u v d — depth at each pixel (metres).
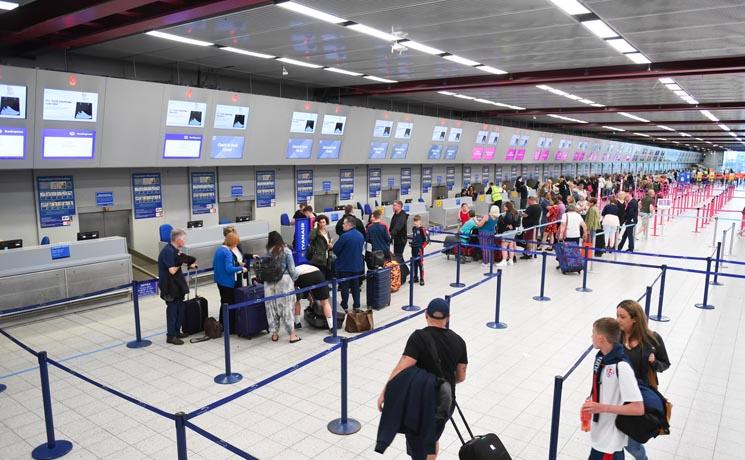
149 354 6.19
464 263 11.80
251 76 12.68
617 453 3.14
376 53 9.44
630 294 8.98
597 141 33.66
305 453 4.05
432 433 3.22
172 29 7.53
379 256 8.25
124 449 4.14
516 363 5.89
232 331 6.88
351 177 16.20
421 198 19.47
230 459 3.98
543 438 4.29
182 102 9.85
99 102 8.61
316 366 5.80
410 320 7.51
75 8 6.05
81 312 8.00
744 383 5.35
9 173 8.85
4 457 4.05
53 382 5.42
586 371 5.67
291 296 6.52
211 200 12.12
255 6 6.01
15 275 7.33
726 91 13.95
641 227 16.86
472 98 16.98
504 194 20.00
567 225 10.70
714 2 5.86
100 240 8.45
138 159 9.65
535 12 6.41
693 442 4.24
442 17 6.70
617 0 5.83
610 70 10.81
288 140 12.48
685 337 6.73
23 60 8.98
